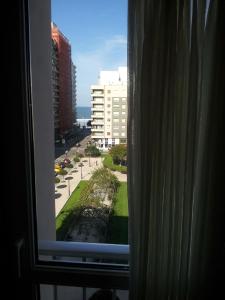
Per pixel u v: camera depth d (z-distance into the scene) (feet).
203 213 3.29
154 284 3.43
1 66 3.51
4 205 3.76
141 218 3.31
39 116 4.26
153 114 3.14
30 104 3.72
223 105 3.09
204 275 3.40
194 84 3.05
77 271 3.89
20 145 3.65
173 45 3.04
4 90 3.55
